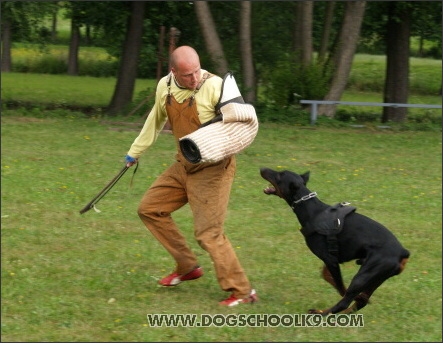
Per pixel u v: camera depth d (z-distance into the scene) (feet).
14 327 19.36
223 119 20.30
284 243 28.55
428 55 129.29
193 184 21.38
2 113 62.34
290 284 23.89
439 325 20.66
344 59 66.33
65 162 42.27
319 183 39.50
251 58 66.39
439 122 69.10
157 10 71.05
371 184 39.88
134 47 66.13
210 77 20.70
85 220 30.73
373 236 20.26
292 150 49.52
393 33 70.33
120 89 66.23
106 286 22.80
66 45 146.61
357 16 65.57
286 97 67.41
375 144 53.83
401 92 70.69
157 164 42.78
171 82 21.12
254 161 45.21
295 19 69.21
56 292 22.16
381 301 22.54
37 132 52.90
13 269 24.11
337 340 19.27
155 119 22.27
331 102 63.52
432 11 68.44
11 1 63.67
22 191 34.99
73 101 81.20
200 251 27.27
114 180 23.03
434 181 41.63
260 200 35.32
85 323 19.85
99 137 51.60
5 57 124.26
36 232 28.60
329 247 20.59
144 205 22.43
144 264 25.41
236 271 21.48
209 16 64.03
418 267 26.20
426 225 32.09
